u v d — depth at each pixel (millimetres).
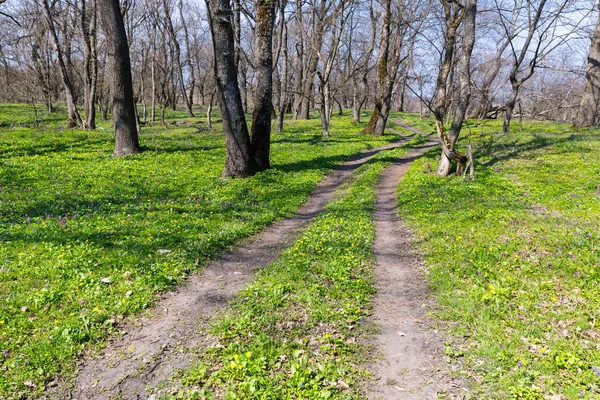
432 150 27094
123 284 7754
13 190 13727
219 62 16828
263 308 7180
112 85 20359
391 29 38312
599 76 32938
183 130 35281
